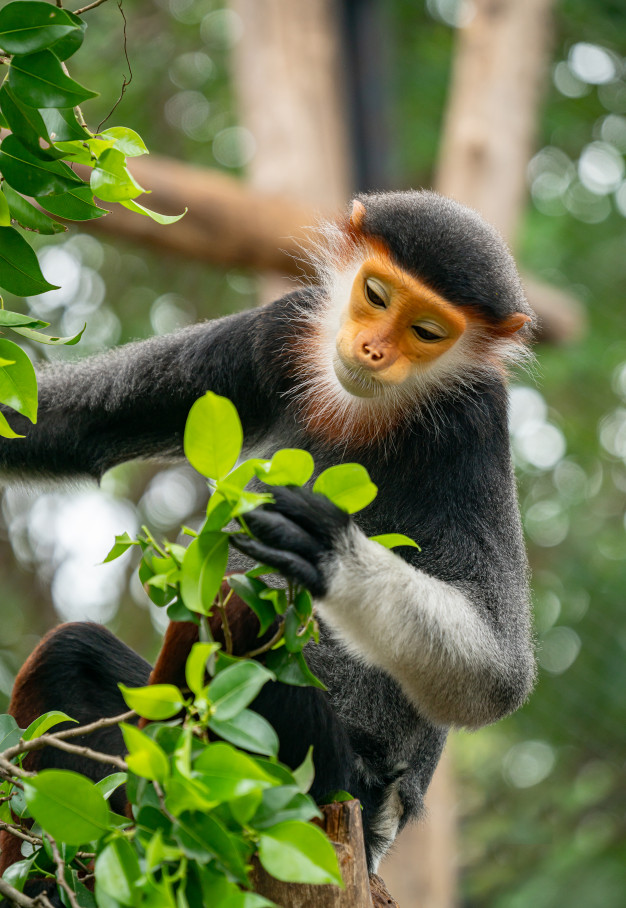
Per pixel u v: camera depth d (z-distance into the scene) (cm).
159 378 816
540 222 2222
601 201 2358
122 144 521
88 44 2116
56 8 489
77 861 527
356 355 766
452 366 783
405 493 777
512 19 1858
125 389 820
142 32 2262
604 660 2103
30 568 2011
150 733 429
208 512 471
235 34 1841
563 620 2148
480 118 1791
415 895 1465
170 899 387
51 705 718
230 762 403
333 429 809
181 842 408
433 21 2370
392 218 782
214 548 475
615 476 2314
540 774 2286
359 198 858
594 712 2088
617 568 2167
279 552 588
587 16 2306
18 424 833
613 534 2241
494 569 740
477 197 1744
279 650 521
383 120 1773
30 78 500
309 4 1770
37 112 510
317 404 806
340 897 535
